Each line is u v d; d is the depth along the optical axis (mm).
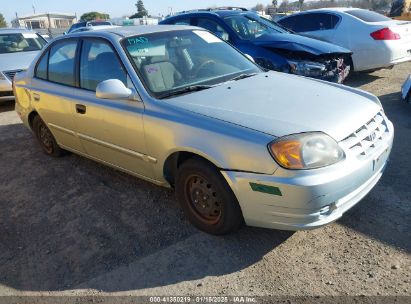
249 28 7004
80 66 3863
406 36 7637
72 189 4086
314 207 2422
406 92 5730
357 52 7586
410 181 3574
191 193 3051
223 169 2637
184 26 4094
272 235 2975
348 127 2648
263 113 2738
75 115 3881
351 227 2977
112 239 3139
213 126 2709
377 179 2877
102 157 3893
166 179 3277
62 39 4207
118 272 2754
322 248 2779
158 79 3309
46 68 4441
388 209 3158
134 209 3547
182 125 2857
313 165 2418
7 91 7625
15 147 5617
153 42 3629
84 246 3092
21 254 3078
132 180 4133
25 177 4523
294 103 2891
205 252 2863
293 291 2428
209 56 3820
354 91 3408
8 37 9078
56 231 3348
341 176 2449
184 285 2572
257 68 3930
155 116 3039
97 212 3568
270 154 2441
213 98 3041
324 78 6148
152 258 2861
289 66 6043
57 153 4910
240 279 2572
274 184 2436
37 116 4828
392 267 2537
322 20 8203
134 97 3217
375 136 2834
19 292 2658
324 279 2498
